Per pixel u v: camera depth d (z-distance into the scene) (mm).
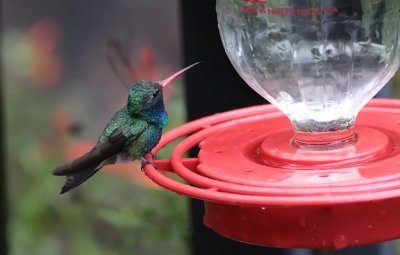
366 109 4719
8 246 6859
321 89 4094
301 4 3963
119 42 8055
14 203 8547
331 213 3650
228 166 4004
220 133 4520
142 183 6961
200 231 5605
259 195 3557
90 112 9539
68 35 9867
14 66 9500
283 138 4238
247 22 4129
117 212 6938
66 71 9766
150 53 6707
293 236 3727
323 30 3988
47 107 9555
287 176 3789
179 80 6840
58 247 8359
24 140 9320
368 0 3936
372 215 3660
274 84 4160
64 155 8164
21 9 10008
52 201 8406
